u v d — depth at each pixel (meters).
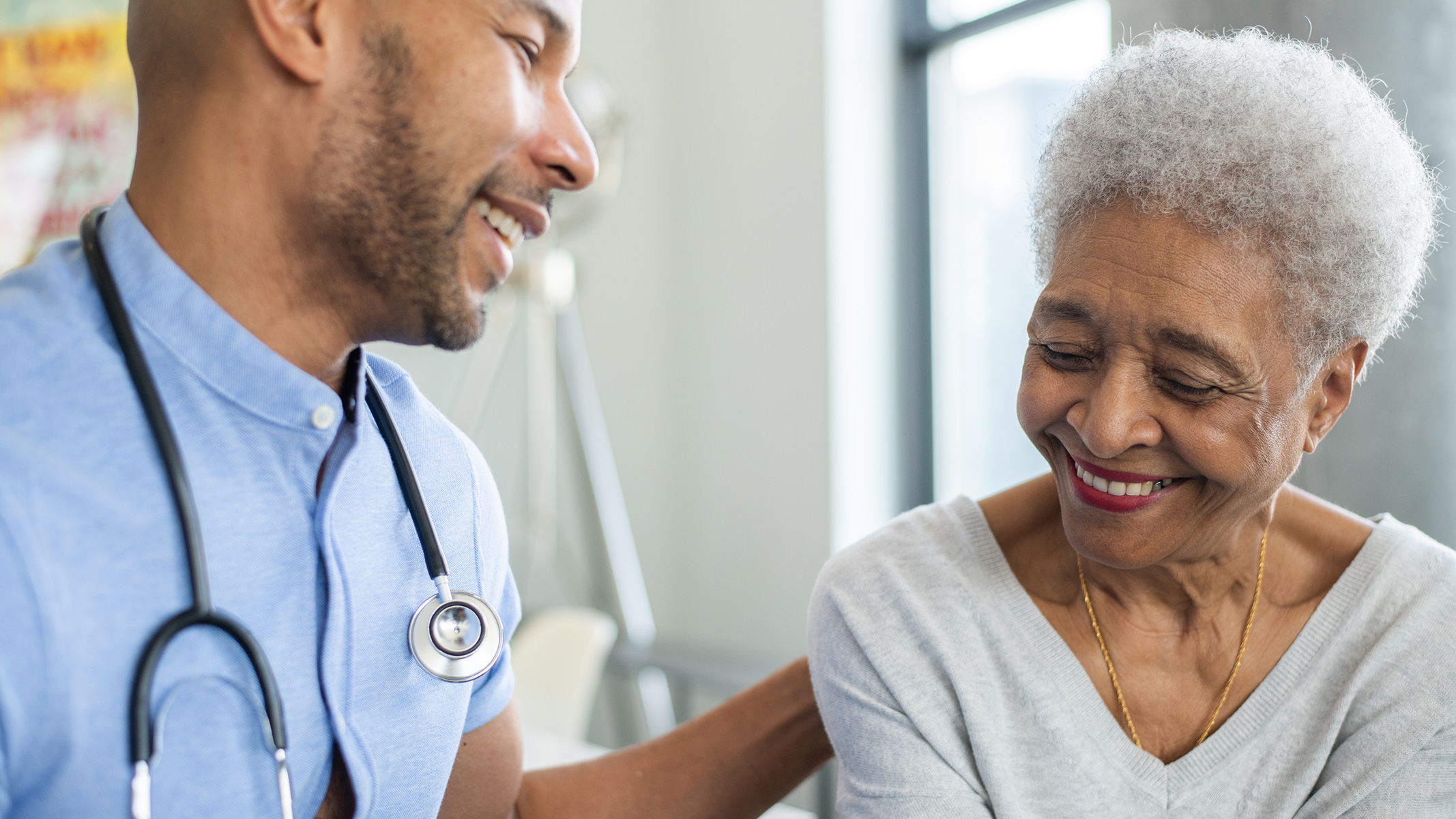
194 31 0.65
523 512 3.01
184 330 0.66
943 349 2.74
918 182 2.73
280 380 0.68
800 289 2.71
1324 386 0.79
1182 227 0.70
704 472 3.05
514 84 0.69
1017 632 0.88
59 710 0.58
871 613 0.90
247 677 0.66
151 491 0.63
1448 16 1.50
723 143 2.93
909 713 0.87
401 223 0.68
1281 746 0.82
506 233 0.76
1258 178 0.69
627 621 2.79
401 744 0.75
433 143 0.67
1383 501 1.54
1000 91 2.58
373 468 0.77
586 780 1.03
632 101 3.07
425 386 2.85
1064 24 2.38
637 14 3.08
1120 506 0.78
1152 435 0.73
